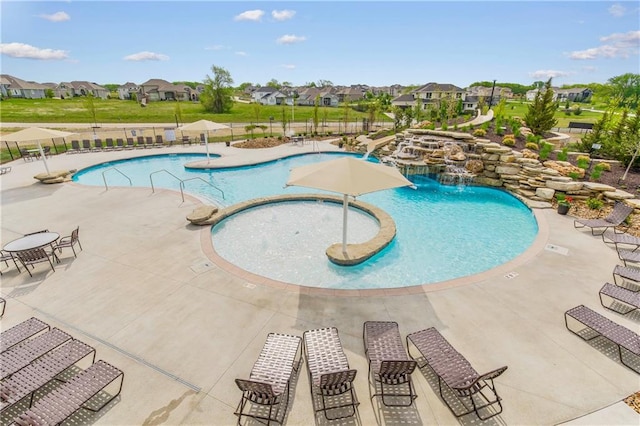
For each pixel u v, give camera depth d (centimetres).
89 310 704
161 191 1591
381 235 1116
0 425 467
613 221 1092
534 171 1593
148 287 789
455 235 1225
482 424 456
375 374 523
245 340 616
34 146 2980
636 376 530
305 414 471
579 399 490
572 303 718
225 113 7450
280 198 1498
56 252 966
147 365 557
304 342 589
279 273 946
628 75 10075
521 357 569
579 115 7581
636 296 668
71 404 450
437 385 520
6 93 9694
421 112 5144
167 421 463
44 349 551
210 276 837
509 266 874
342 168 818
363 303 724
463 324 654
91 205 1378
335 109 8888
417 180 2017
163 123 5531
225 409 480
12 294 761
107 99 10425
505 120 3059
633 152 1628
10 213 1283
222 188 1830
